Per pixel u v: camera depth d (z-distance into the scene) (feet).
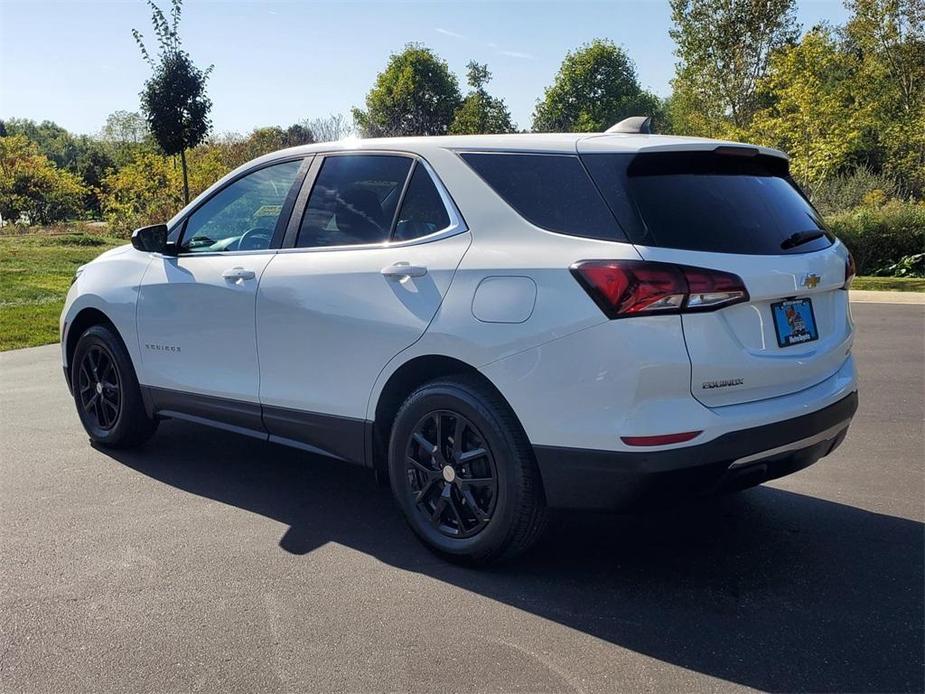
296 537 12.93
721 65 87.81
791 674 8.95
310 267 13.20
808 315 11.39
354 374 12.53
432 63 219.41
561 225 10.75
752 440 10.25
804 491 14.80
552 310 10.34
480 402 11.04
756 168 12.03
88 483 15.51
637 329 9.84
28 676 9.02
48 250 68.95
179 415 15.92
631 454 9.93
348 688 8.75
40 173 115.14
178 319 15.30
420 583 11.27
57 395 23.26
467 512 11.63
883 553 12.09
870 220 59.62
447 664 9.20
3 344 32.12
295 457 17.33
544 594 10.91
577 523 13.42
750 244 10.66
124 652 9.50
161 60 53.78
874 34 85.30
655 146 10.66
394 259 12.17
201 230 15.66
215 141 109.40
